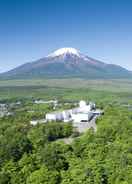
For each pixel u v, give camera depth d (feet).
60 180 242.37
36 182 235.40
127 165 255.91
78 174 244.63
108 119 498.69
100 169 247.70
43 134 407.23
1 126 462.60
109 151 297.74
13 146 308.19
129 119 500.74
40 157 281.74
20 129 436.35
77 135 449.06
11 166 267.80
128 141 335.67
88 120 576.61
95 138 356.38
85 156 298.76
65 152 308.19
